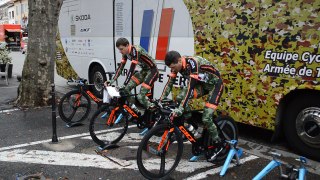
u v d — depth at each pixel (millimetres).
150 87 5727
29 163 4656
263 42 5105
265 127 5250
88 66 9453
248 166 4633
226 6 5559
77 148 5273
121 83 8188
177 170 4461
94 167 4535
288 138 5215
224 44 5652
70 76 10477
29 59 7855
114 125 5633
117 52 8234
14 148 5266
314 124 4805
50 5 7805
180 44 6414
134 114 5449
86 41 9430
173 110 4059
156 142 4117
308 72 4609
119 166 4566
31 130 6219
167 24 6629
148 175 4062
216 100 4324
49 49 7941
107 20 8438
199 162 4734
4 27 37281
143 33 7270
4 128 6332
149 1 7043
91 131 5148
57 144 5441
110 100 5320
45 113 7426
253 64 5273
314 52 4523
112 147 5273
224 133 4641
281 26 4863
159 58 6875
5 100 8797
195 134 4352
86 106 6617
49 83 8055
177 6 6398
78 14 9664
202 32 5977
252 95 5348
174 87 6480
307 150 4953
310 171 4492
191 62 4008
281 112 5195
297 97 4988
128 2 7637
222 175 4293
